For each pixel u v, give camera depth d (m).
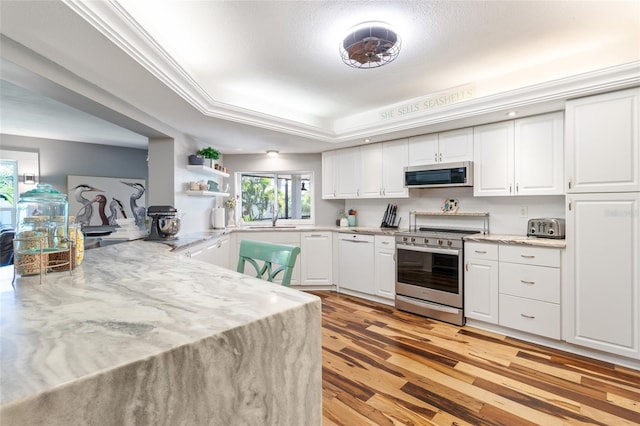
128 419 0.49
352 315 3.37
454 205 3.75
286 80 2.85
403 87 3.03
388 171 4.04
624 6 1.83
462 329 2.99
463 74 2.75
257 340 0.69
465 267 3.07
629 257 2.26
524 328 2.72
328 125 4.05
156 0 1.75
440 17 1.93
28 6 1.33
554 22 1.99
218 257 3.70
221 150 4.73
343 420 1.72
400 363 2.34
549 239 2.77
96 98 2.21
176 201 3.44
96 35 1.56
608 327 2.34
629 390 1.99
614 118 2.30
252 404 0.68
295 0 1.76
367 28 1.96
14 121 3.68
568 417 1.74
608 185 2.33
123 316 0.72
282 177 5.26
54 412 0.42
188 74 2.26
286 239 4.33
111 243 2.76
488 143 3.19
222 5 1.80
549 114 2.83
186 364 0.56
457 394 1.95
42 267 1.14
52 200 1.31
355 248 4.05
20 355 0.52
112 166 5.09
